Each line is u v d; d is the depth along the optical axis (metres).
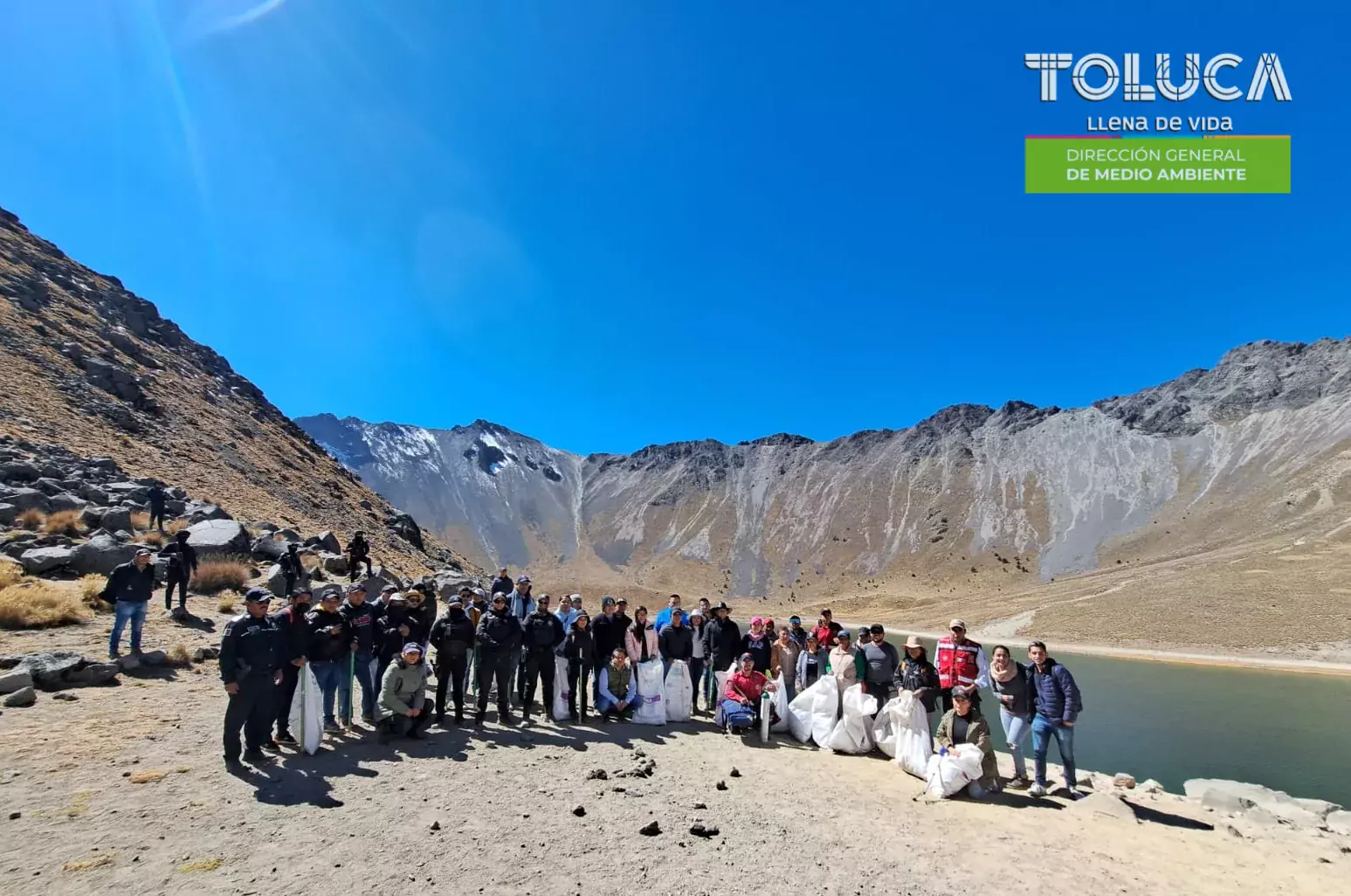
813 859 6.43
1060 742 9.66
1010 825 8.09
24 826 5.70
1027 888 6.21
